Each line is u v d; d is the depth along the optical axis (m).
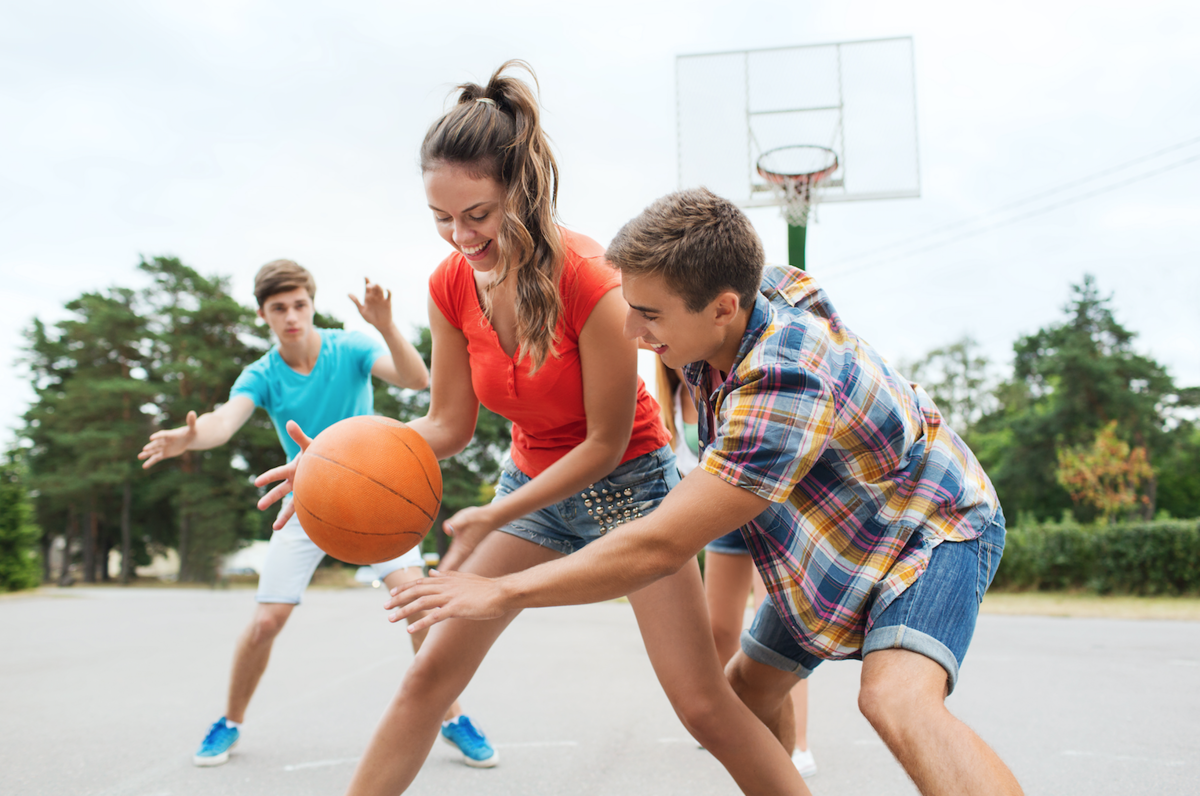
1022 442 29.42
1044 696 4.63
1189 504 29.86
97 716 4.25
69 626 10.22
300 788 2.88
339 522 1.61
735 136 7.16
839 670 5.68
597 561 1.44
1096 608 11.38
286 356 3.18
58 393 40.00
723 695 1.83
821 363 1.52
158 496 34.91
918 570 1.57
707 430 1.79
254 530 35.72
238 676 3.21
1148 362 29.14
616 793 2.80
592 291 1.80
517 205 1.70
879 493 1.62
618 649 7.08
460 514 1.79
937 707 1.38
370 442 1.65
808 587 1.70
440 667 1.82
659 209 1.51
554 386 1.93
